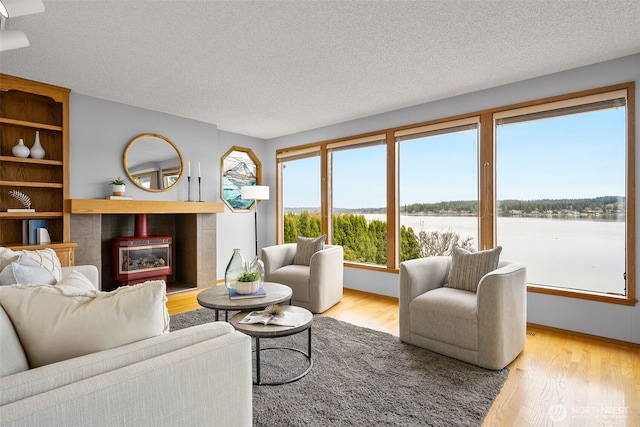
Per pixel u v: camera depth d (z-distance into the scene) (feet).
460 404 6.30
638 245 9.16
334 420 5.83
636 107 9.14
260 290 9.08
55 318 3.39
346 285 15.89
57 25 7.68
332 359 8.20
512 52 9.07
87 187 12.59
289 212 18.98
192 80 11.01
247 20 7.52
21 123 11.08
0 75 10.50
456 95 12.43
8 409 2.43
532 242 11.00
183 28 7.86
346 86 11.53
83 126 12.48
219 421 3.60
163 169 14.65
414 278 9.21
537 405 6.32
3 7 5.16
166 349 3.46
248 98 12.76
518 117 11.10
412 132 13.64
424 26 7.79
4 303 3.43
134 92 12.16
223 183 17.93
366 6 7.02
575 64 9.81
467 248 12.43
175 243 16.62
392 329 10.45
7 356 3.01
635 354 8.61
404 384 7.01
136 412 2.97
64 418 2.59
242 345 3.82
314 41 8.46
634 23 7.64
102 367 3.04
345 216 16.28
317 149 17.19
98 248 12.65
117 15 7.30
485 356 7.66
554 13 7.27
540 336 9.89
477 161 12.10
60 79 10.97
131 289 3.66
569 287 10.35
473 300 8.38
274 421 5.80
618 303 9.34
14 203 11.71
